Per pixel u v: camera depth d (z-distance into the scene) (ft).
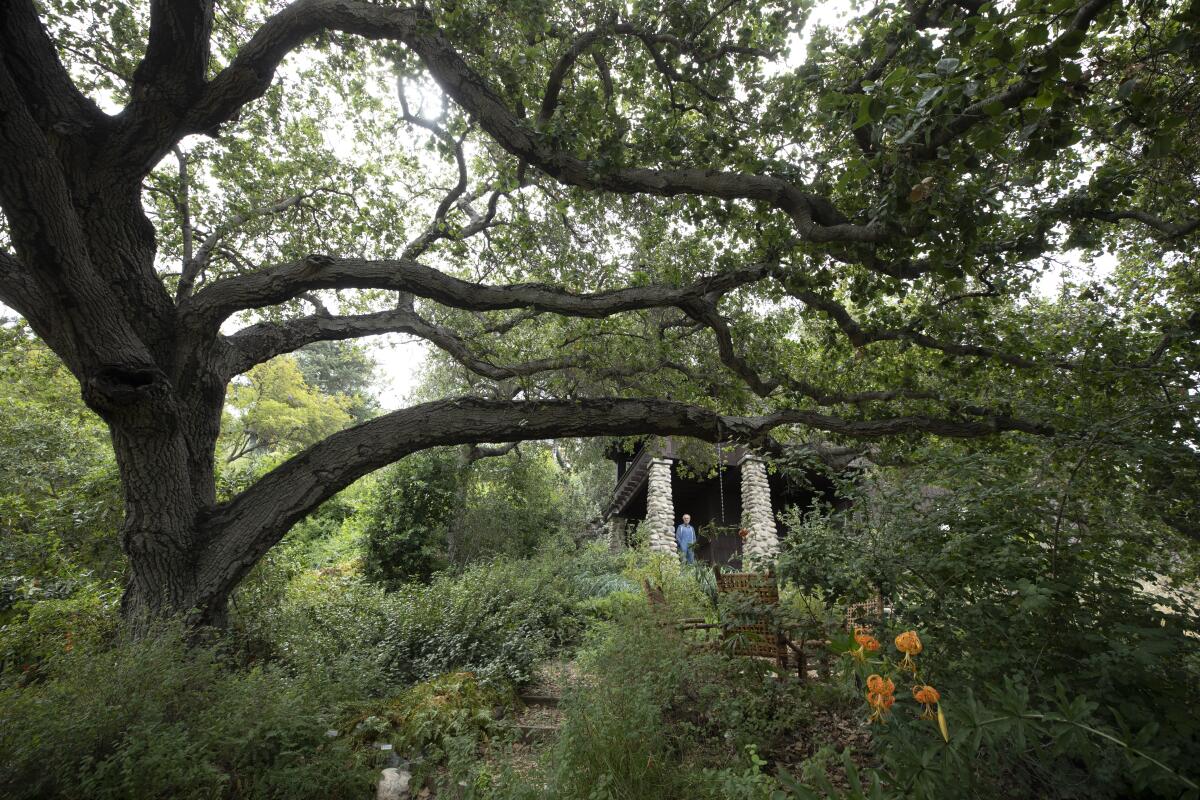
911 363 20.29
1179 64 10.23
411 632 19.21
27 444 23.38
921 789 5.45
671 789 8.98
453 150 20.11
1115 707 6.72
